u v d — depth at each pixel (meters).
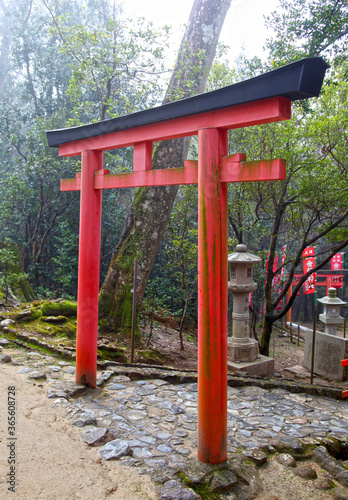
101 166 4.24
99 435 3.13
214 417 2.91
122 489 2.54
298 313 16.53
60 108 12.54
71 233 12.08
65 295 10.38
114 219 12.01
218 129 2.91
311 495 2.83
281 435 3.66
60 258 11.05
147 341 7.96
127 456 2.93
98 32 8.04
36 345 5.44
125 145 3.78
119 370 4.88
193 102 2.95
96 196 4.19
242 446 3.33
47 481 2.55
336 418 4.29
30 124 15.54
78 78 8.20
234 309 7.21
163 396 4.29
